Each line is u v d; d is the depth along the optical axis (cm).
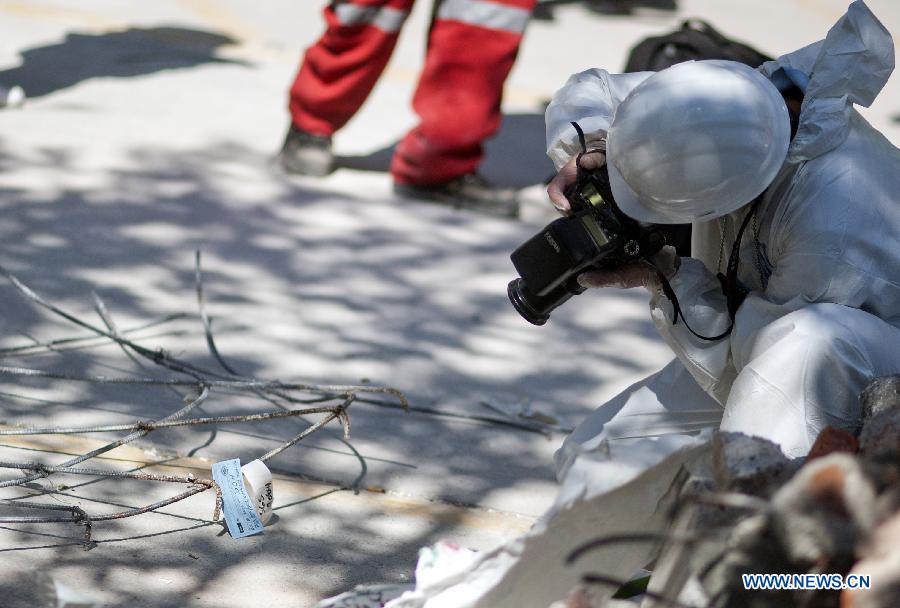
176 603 366
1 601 351
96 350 538
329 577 391
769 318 324
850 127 323
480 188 774
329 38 774
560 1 1454
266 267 658
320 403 516
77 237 662
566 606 315
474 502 453
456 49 746
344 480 456
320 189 785
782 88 335
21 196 709
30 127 827
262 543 405
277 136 873
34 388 495
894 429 273
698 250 359
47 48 1023
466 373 566
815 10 1546
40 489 396
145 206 718
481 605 301
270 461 462
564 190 349
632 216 321
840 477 254
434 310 633
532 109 1024
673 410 367
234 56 1077
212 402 502
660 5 1480
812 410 303
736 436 287
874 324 310
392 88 1042
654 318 350
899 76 1222
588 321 643
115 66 998
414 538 422
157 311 589
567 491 292
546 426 523
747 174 306
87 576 371
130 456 451
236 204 741
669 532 304
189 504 424
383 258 691
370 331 598
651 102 311
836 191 313
